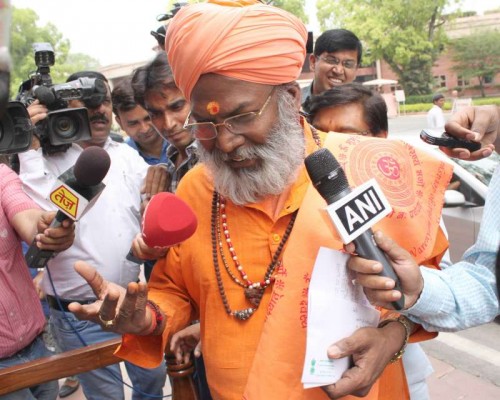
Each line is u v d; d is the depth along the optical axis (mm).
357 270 1092
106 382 2537
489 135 1459
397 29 28406
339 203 1042
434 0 27516
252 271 1383
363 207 1062
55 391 2412
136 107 3168
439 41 29828
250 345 1370
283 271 1282
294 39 1272
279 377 1251
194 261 1441
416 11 27594
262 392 1252
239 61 1205
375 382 1268
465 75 32219
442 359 3582
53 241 1688
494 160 4098
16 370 1597
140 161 2697
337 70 3568
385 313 1349
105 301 1247
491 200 1327
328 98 2002
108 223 2447
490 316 1312
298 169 1355
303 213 1296
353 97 1987
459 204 3904
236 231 1397
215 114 1258
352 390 1142
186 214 1263
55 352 2980
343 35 3537
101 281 1397
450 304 1258
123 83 3178
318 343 1141
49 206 2363
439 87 33219
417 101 30172
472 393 3172
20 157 2428
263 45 1220
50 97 2205
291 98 1337
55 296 2402
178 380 1763
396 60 28828
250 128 1264
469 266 1349
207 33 1208
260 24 1228
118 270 2473
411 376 1713
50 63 2322
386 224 1259
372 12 28297
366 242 1087
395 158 1344
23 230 1980
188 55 1227
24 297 2109
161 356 1449
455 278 1320
